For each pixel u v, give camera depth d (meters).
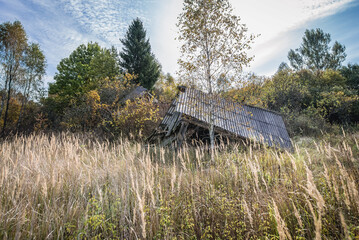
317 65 34.72
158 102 18.17
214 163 6.08
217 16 8.73
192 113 9.34
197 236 3.00
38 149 6.34
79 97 23.95
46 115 23.97
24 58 21.61
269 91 20.72
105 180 4.58
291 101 20.31
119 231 3.16
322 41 35.12
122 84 20.14
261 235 2.76
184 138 9.52
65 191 4.06
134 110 14.22
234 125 9.97
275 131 10.80
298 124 16.75
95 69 25.36
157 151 9.31
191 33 8.81
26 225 3.18
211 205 3.58
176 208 3.61
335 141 9.64
